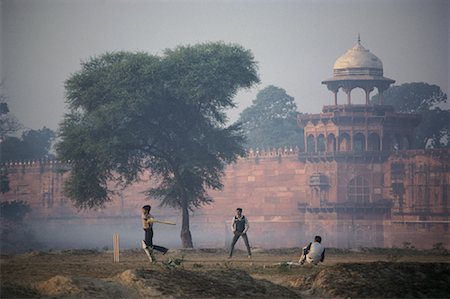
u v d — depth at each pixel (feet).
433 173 435.53
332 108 467.11
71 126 293.64
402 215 440.86
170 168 297.74
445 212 431.84
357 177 449.89
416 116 463.42
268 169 461.78
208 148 299.79
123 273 115.34
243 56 303.07
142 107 283.18
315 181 451.94
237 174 465.88
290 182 457.68
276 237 455.63
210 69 292.61
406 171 442.09
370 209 444.96
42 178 507.71
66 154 291.17
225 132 301.63
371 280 117.91
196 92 284.82
